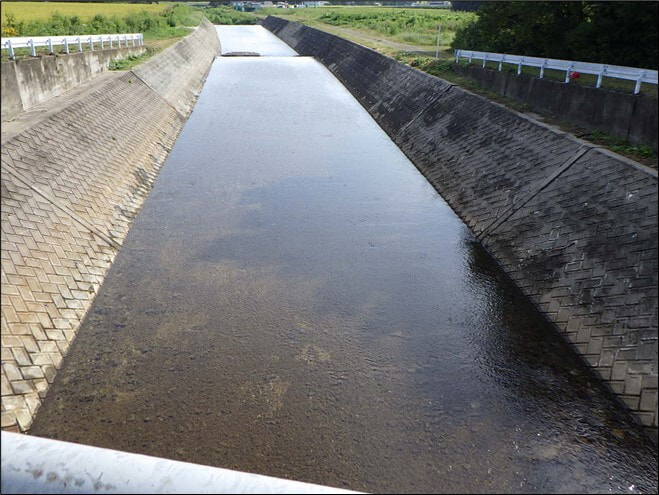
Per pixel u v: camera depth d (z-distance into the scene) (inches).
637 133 335.0
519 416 230.8
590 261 278.7
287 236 395.9
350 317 300.7
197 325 290.7
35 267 279.4
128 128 534.6
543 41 589.6
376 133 685.9
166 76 813.9
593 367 248.1
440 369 260.1
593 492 195.3
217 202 454.0
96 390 242.2
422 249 377.4
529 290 311.6
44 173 346.3
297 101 871.7
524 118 424.8
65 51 568.4
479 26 762.2
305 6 3479.3
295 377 253.9
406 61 827.4
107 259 346.3
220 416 229.6
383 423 227.6
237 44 1825.8
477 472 204.4
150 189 478.0
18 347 236.8
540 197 345.1
